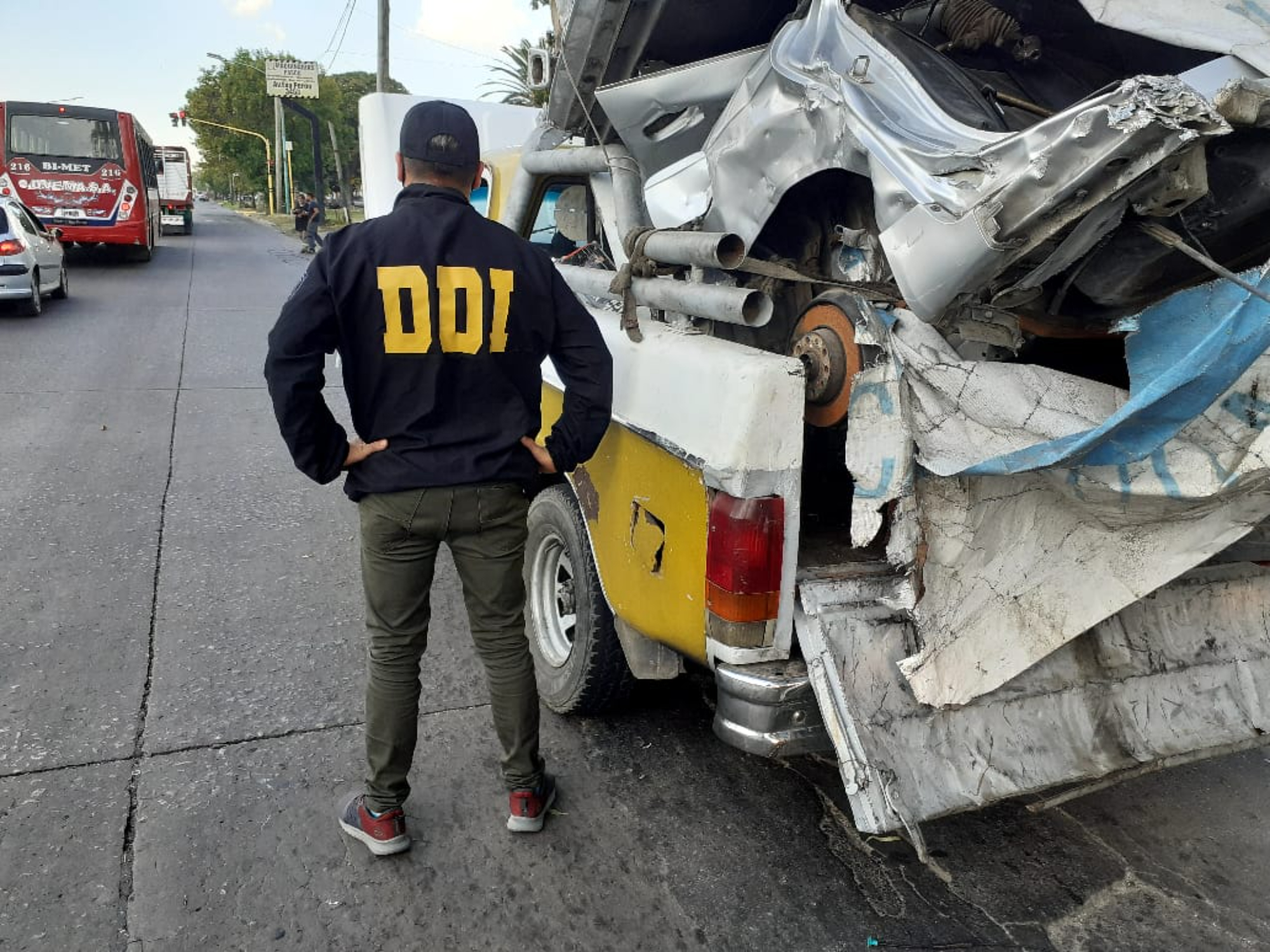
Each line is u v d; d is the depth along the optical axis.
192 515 5.46
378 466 2.51
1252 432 2.07
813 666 2.38
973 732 2.48
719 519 2.39
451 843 2.87
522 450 2.64
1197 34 2.34
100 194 18.91
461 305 2.43
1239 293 2.03
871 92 2.47
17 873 2.63
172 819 2.89
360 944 2.46
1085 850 2.97
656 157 3.55
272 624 4.18
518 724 2.79
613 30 3.54
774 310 3.17
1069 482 2.33
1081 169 1.74
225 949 2.42
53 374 8.92
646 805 3.10
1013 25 3.02
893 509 2.35
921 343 2.31
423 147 2.49
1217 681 2.83
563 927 2.56
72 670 3.70
